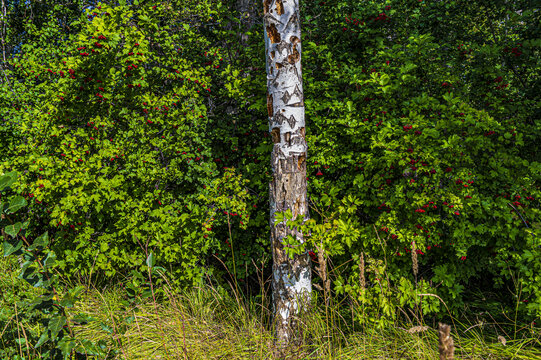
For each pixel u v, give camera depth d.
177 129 3.58
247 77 3.80
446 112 3.11
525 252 2.45
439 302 2.64
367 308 2.65
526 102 3.41
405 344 2.39
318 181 3.35
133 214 3.38
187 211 3.68
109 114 3.59
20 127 4.11
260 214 3.63
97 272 3.64
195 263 3.72
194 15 4.73
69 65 3.33
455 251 2.85
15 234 1.58
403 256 2.85
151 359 2.38
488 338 2.58
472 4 4.35
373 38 4.03
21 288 3.20
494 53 3.38
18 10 8.05
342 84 3.81
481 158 3.00
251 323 2.82
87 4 6.93
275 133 2.62
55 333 1.66
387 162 2.81
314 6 4.39
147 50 3.49
